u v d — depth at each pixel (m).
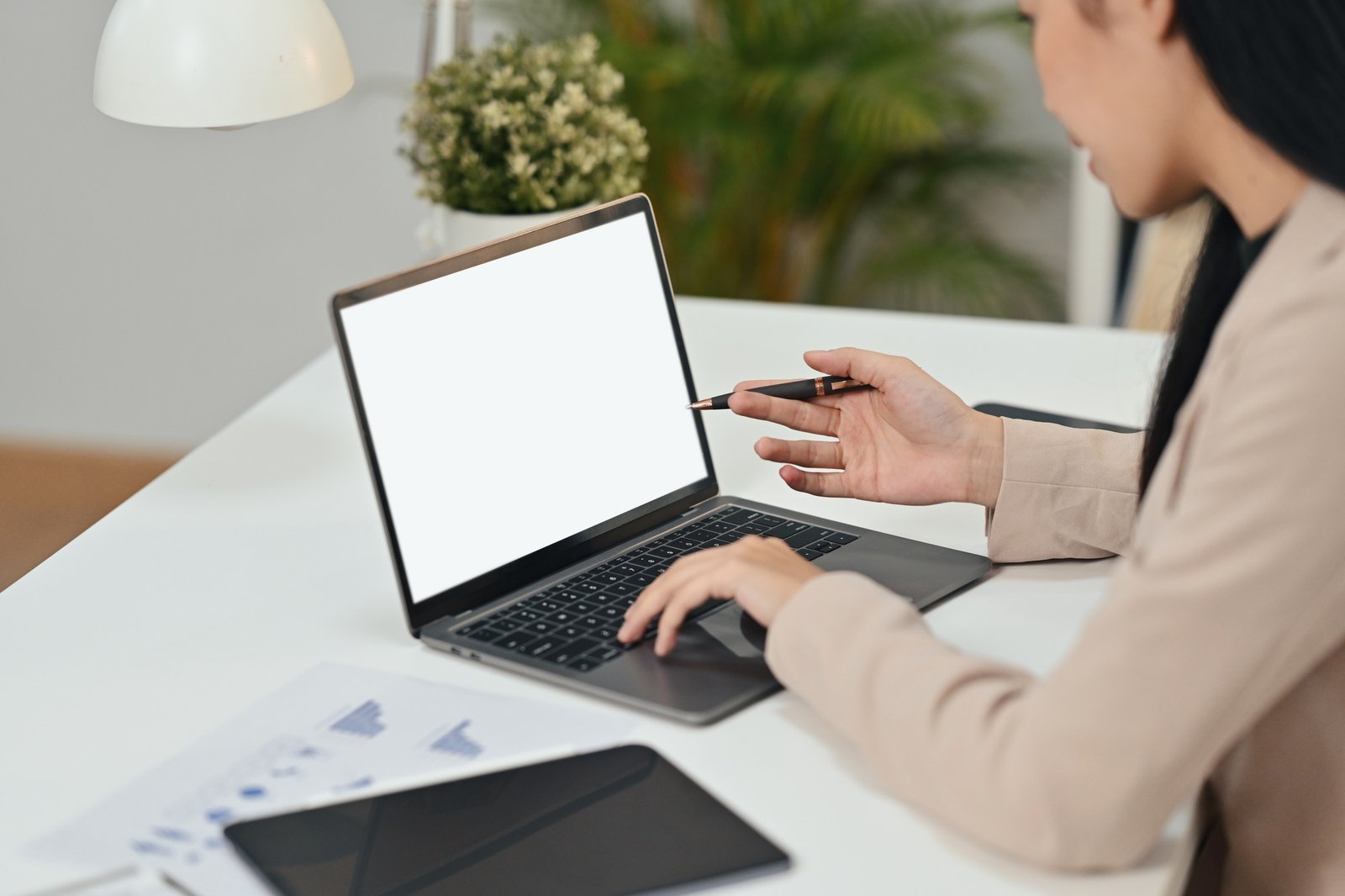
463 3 1.71
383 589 1.02
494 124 1.49
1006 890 0.68
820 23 2.73
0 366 3.47
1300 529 0.61
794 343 1.56
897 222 3.01
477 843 0.71
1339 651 0.73
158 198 3.26
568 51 1.63
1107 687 0.64
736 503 1.15
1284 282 0.64
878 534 1.08
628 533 1.08
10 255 3.36
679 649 0.89
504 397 1.01
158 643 0.95
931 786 0.71
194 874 0.69
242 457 1.29
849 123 2.69
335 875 0.68
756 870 0.68
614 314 1.10
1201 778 0.66
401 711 0.85
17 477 3.42
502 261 1.03
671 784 0.76
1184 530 0.63
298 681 0.89
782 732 0.82
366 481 1.23
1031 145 2.93
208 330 3.37
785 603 0.81
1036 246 3.02
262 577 1.05
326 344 3.33
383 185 3.17
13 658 0.93
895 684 0.73
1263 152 0.68
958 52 2.90
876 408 1.09
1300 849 0.76
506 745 0.81
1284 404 0.61
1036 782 0.66
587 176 1.55
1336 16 0.62
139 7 1.24
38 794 0.77
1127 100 0.70
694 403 1.15
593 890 0.67
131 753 0.81
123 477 3.42
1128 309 2.21
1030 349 1.52
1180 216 0.88
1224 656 0.62
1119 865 0.68
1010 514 1.03
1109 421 1.30
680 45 2.87
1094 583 1.01
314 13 1.29
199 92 1.23
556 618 0.94
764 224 2.91
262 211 3.23
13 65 3.17
